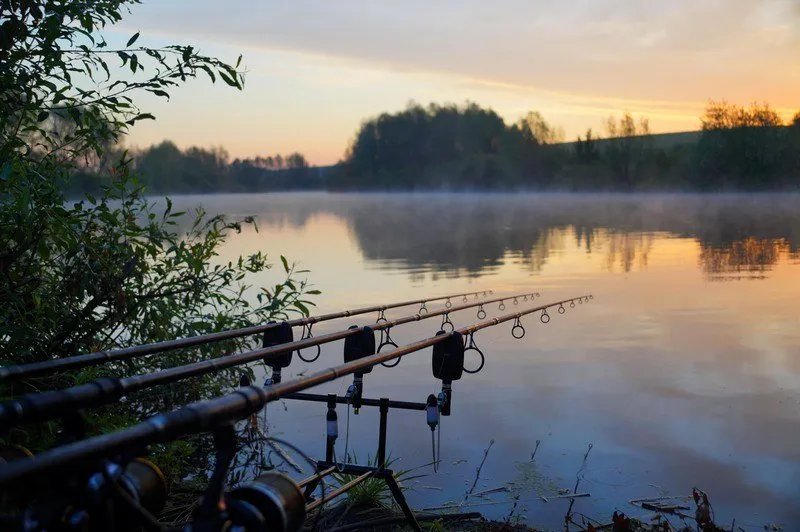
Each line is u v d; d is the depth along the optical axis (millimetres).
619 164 105312
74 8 4383
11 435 3701
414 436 6270
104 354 2750
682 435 6277
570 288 15977
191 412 1761
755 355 9352
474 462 5598
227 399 1905
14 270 4684
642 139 104625
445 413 4023
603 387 7844
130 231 5320
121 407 5031
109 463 1639
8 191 4297
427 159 139375
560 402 7281
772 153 78688
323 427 6457
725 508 4777
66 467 1496
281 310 6406
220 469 1759
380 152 145750
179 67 4441
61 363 2549
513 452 5820
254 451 5703
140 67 4375
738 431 6375
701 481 5289
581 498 4949
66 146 4637
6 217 4309
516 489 5055
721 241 28969
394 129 142875
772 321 11750
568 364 8930
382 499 4910
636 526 4539
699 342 10180
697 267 19906
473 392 7652
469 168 129500
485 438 6172
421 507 4762
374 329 4434
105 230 5238
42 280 4766
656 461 5656
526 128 126125
